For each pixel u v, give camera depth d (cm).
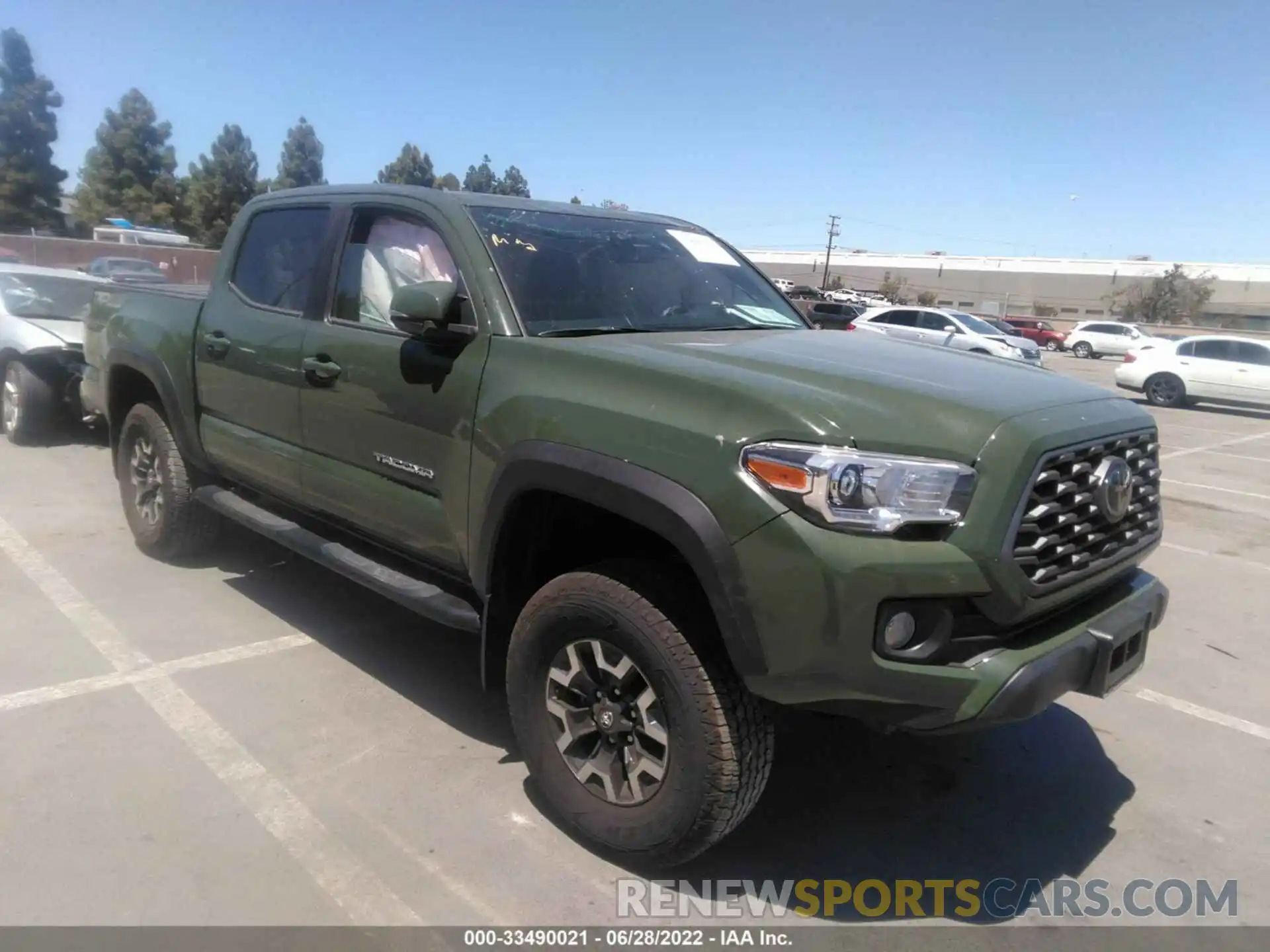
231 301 442
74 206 5894
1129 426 285
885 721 242
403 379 333
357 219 386
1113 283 8781
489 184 5516
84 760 328
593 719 284
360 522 368
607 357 282
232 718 363
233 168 5862
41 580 498
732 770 253
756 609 237
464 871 280
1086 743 384
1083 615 271
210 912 257
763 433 241
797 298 4509
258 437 421
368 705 378
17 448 814
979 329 2539
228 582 506
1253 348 1878
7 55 5259
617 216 410
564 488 272
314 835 293
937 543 233
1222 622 544
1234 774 363
